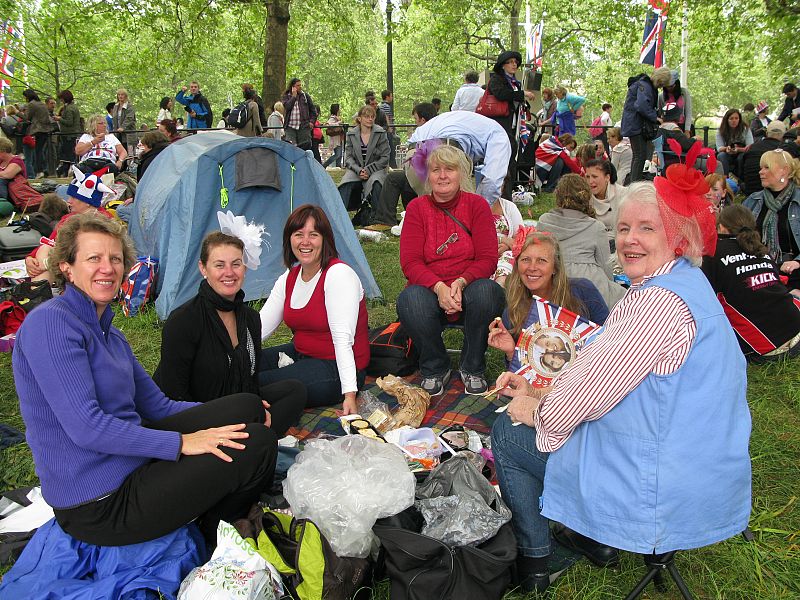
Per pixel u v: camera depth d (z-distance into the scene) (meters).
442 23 22.61
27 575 2.23
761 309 4.09
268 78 13.72
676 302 1.85
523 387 2.59
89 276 2.17
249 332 3.13
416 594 2.13
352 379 3.54
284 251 3.66
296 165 5.86
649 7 18.20
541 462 2.29
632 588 2.38
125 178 7.86
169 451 2.27
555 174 11.84
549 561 2.50
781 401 3.83
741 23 20.11
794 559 2.52
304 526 2.26
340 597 2.18
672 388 1.84
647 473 1.87
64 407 2.08
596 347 1.95
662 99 9.41
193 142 6.37
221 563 2.13
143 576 2.18
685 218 1.90
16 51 24.23
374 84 47.72
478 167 5.75
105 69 28.89
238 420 2.58
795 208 5.09
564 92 14.54
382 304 5.75
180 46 18.16
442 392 3.94
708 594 2.39
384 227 8.50
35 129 13.59
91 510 2.22
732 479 1.90
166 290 5.26
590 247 4.18
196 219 5.43
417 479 2.69
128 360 2.44
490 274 3.98
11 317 4.95
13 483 3.10
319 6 19.39
